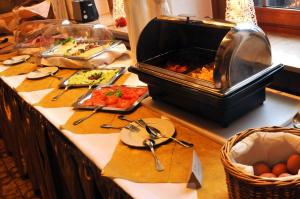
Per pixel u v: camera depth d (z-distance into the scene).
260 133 0.94
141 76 1.48
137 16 1.89
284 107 1.34
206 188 0.99
